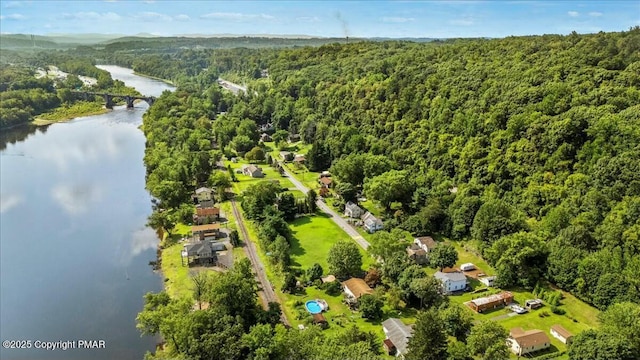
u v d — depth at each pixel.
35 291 106.06
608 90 133.38
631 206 103.38
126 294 105.25
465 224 126.06
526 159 134.00
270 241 121.00
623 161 111.50
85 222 144.00
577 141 126.56
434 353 72.44
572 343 79.94
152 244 130.50
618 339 74.19
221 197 159.62
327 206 155.75
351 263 106.31
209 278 97.38
